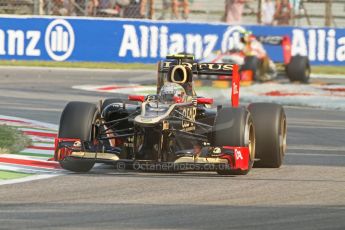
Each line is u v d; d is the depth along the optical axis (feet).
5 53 274.16
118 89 226.38
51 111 179.63
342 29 294.25
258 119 115.34
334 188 101.65
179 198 92.63
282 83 254.88
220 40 284.20
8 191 95.25
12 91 214.07
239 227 78.48
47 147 130.52
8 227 76.84
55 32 275.80
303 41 292.81
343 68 295.07
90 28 278.26
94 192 95.50
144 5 301.22
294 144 146.00
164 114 105.29
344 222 81.35
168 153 108.27
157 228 77.56
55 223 78.89
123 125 115.14
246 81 239.09
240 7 317.83
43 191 95.66
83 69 269.23
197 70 116.37
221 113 107.24
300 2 316.19
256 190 98.84
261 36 255.09
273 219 82.23
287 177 109.60
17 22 273.33
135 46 281.33
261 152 115.34
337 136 159.33
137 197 92.89
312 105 210.79
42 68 266.98
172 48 283.18
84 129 106.73
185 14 316.60
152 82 241.55
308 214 84.99
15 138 132.05
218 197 93.61
